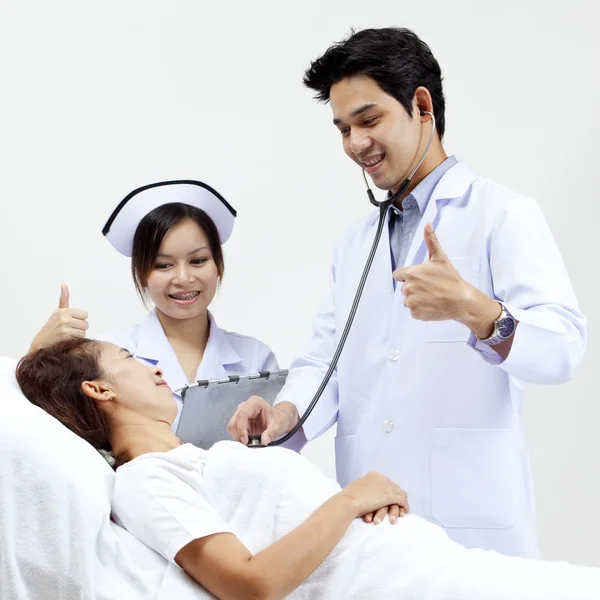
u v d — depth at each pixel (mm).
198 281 1992
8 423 1306
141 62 2725
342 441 1777
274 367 2162
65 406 1445
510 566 1266
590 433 2674
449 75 2754
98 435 1455
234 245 2764
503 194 1676
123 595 1247
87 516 1266
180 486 1293
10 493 1263
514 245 1584
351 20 2764
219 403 1835
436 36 2762
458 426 1624
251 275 2764
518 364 1443
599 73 2719
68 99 2699
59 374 1453
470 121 2748
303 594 1284
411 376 1671
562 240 2715
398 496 1363
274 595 1200
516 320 1426
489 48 2748
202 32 2744
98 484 1304
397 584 1263
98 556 1282
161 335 2047
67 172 2693
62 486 1274
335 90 1640
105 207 2699
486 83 2746
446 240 1690
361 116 1623
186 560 1243
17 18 2689
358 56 1598
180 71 2736
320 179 2760
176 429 1820
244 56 2754
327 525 1259
